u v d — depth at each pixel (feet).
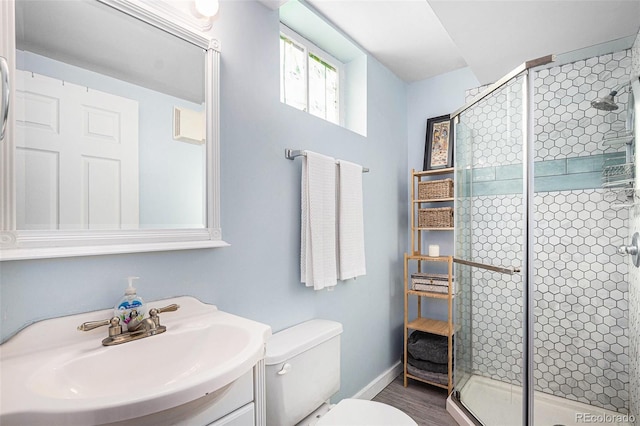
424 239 9.34
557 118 5.57
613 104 5.24
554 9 5.07
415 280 8.28
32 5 3.04
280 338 4.98
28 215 2.93
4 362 2.68
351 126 8.07
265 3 5.22
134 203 3.62
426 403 7.42
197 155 4.20
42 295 3.03
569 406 5.28
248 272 4.92
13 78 2.87
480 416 6.21
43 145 3.04
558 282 5.46
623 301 5.15
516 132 5.61
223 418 3.03
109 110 3.49
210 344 3.57
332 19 6.64
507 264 5.80
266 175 5.26
